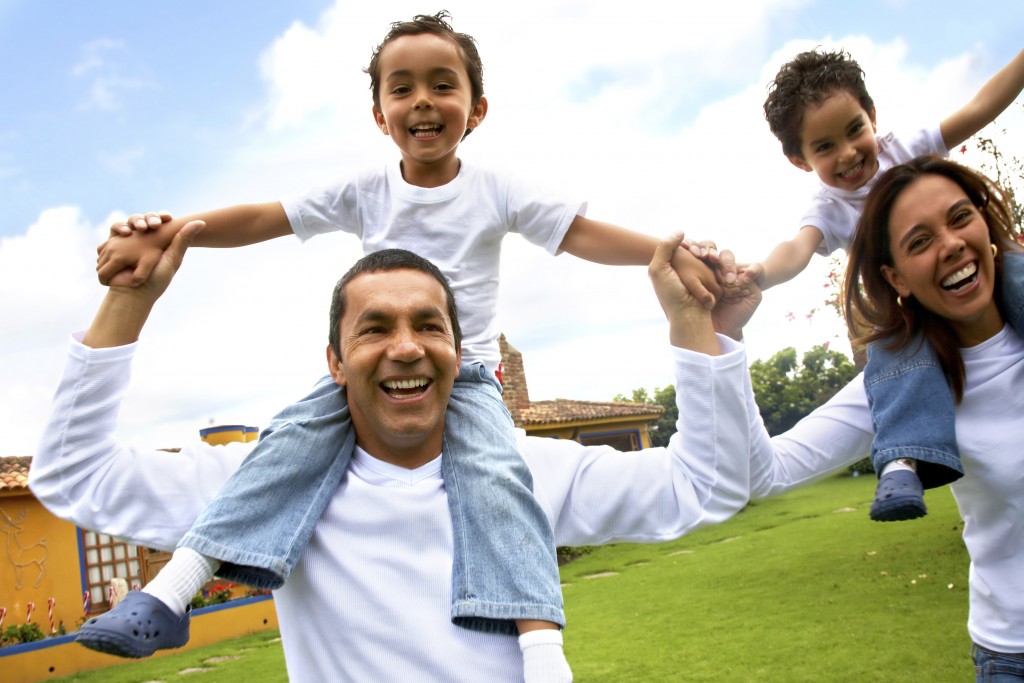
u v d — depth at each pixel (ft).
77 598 41.55
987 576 7.80
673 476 6.61
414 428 5.92
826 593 27.48
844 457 7.78
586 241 8.09
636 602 31.94
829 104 10.96
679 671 20.67
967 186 7.52
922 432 7.13
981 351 7.57
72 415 6.16
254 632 42.42
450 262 8.11
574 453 6.98
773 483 7.15
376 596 5.63
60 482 6.18
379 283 6.04
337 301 6.23
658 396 143.95
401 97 8.26
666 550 49.16
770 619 24.99
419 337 5.94
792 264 10.57
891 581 27.45
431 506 6.01
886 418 7.34
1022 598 7.53
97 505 6.24
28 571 40.40
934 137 11.27
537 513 6.08
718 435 6.39
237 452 6.75
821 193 11.56
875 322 8.00
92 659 36.88
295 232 8.38
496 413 6.77
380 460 6.33
